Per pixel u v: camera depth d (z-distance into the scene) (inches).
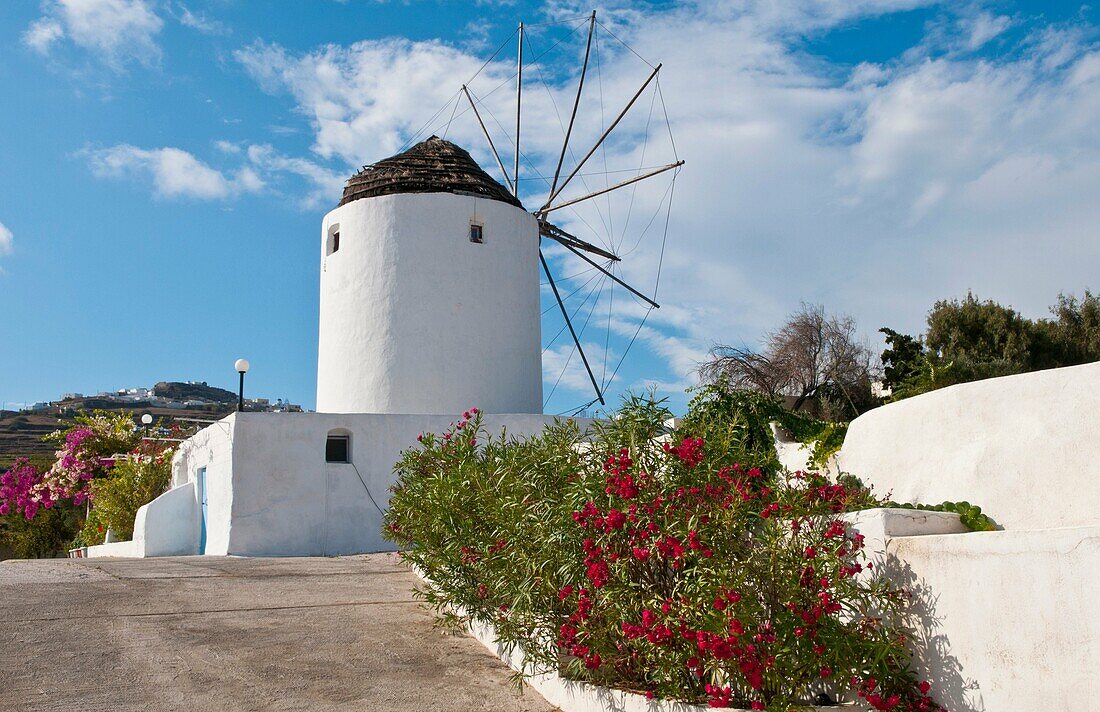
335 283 823.1
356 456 708.7
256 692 271.3
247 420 679.1
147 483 901.8
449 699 273.3
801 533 223.5
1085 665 171.5
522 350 833.5
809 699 233.6
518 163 944.3
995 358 1020.5
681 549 220.1
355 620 374.6
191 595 424.8
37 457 1348.4
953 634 200.1
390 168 844.6
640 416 271.1
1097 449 230.4
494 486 336.2
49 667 287.4
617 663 255.8
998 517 251.4
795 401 1047.6
